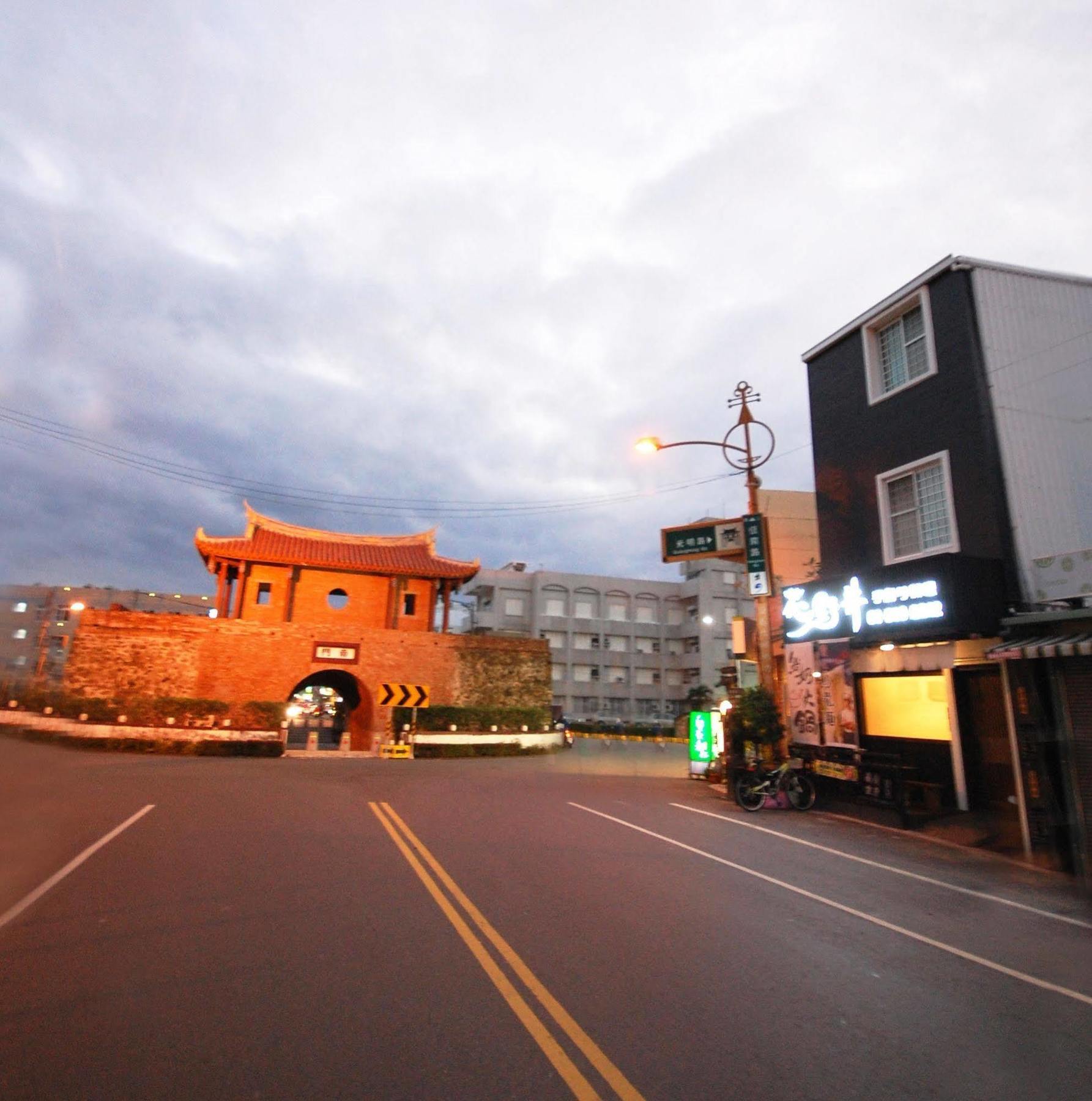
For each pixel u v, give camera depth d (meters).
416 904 6.46
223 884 6.93
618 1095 3.54
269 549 33.47
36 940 5.34
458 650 33.12
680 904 6.87
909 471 13.79
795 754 15.19
